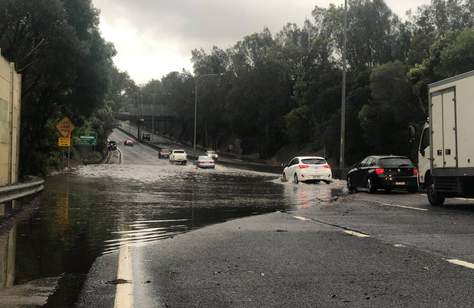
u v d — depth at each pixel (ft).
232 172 156.56
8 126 57.26
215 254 28.02
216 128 408.67
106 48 117.70
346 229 37.19
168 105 512.63
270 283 21.57
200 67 412.77
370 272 23.38
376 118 180.86
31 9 90.63
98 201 59.06
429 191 56.13
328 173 98.68
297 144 286.46
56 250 29.32
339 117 208.44
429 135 56.34
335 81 237.04
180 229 37.76
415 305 18.21
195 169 175.63
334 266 24.70
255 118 320.50
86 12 105.70
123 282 21.93
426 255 27.09
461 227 37.81
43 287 21.03
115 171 146.30
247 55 321.73
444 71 132.16
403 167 73.72
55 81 105.91
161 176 122.62
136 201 59.62
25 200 55.72
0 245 30.81
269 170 164.45
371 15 232.94
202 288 20.86
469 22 201.87
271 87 298.35
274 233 35.50
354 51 238.48
